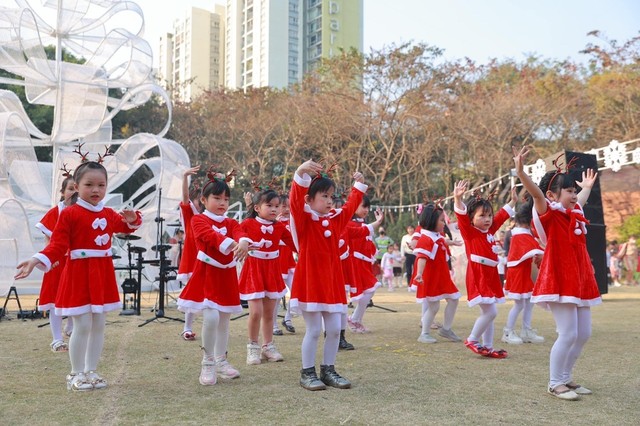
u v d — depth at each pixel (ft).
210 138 96.84
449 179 88.58
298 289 13.48
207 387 13.28
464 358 17.15
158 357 17.03
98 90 40.93
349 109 87.92
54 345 18.25
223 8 195.83
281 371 15.17
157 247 26.61
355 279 22.21
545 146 85.92
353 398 12.28
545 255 12.94
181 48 197.88
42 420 10.61
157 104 96.94
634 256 58.59
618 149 40.01
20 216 33.32
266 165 94.84
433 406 11.67
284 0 170.30
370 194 89.40
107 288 13.38
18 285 40.68
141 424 10.36
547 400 12.21
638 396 12.62
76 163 38.58
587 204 37.70
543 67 94.58
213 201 14.57
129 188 86.43
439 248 20.53
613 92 83.51
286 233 17.93
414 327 24.44
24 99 73.92
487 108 84.58
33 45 38.47
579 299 12.45
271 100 103.04
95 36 43.52
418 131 88.53
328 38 172.55
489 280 17.70
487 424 10.46
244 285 16.58
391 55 87.30
